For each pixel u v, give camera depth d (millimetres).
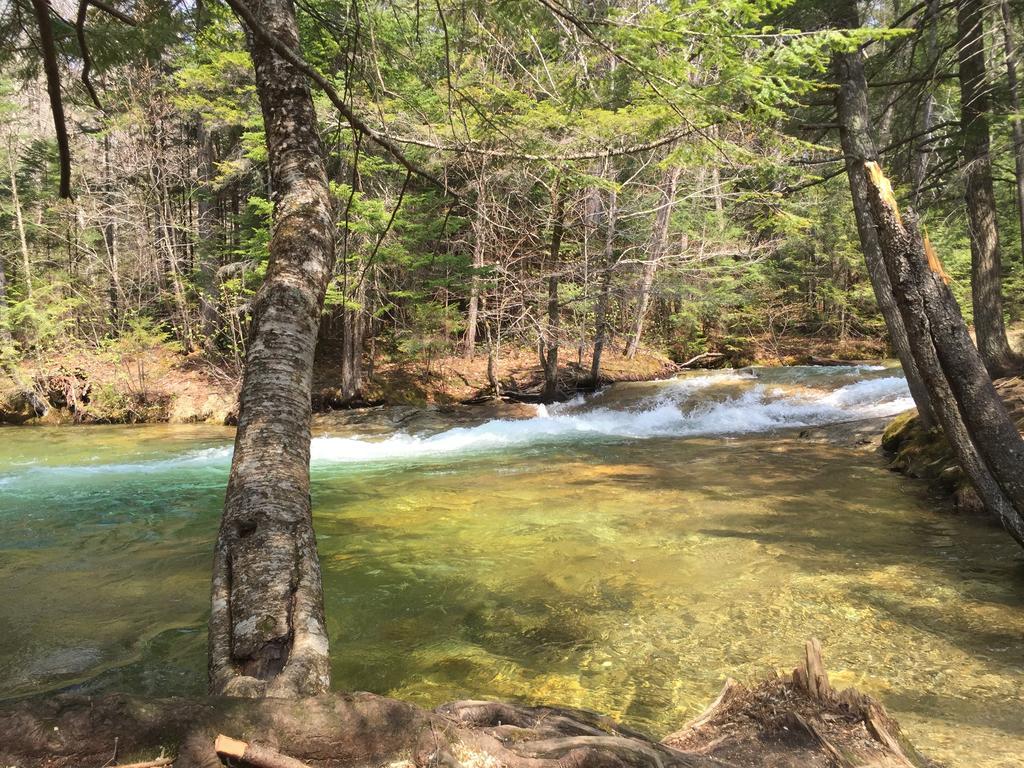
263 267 17344
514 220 17703
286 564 2432
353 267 16625
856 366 21500
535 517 6867
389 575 5133
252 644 2127
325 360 21391
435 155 10344
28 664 3676
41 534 6605
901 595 4516
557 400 18828
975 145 11109
